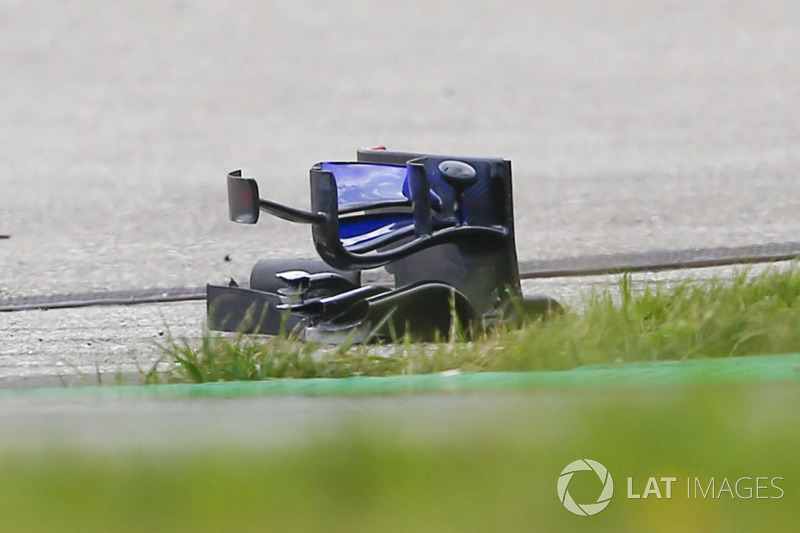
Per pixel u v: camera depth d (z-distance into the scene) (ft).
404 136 158.61
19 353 71.67
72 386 63.10
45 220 114.93
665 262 93.04
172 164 144.56
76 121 174.60
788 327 63.16
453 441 45.24
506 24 248.73
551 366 60.03
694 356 61.46
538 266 92.89
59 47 231.50
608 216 111.65
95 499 42.04
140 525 40.37
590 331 63.72
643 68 206.49
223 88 196.75
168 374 61.67
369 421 48.08
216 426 48.34
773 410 46.80
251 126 168.35
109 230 110.22
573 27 244.83
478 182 70.08
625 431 44.93
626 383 52.75
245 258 99.04
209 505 41.34
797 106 173.78
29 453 45.83
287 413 49.75
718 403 47.47
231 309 69.31
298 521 40.19
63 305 84.02
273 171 139.74
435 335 65.98
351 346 65.21
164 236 107.45
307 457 44.34
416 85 195.21
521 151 147.13
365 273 89.20
